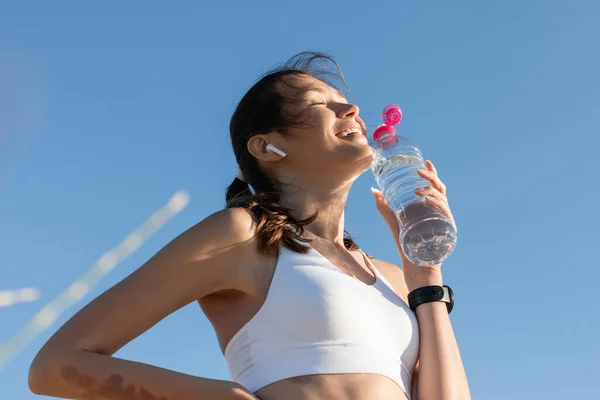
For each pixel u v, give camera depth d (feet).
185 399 9.68
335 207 12.12
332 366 10.12
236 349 10.59
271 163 12.41
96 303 10.15
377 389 10.17
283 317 10.37
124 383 9.69
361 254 12.20
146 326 10.28
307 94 12.43
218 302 10.94
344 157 11.94
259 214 11.19
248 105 12.67
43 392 9.86
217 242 10.57
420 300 11.62
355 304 10.57
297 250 10.93
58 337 9.93
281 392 10.08
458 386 10.98
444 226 12.15
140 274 10.32
